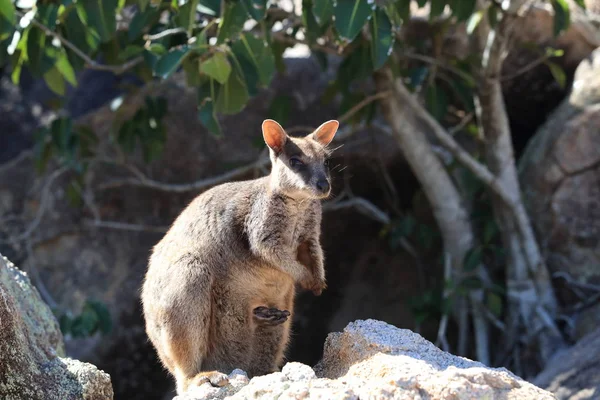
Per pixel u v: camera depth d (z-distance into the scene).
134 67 12.64
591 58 14.00
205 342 7.59
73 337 12.30
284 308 8.14
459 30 14.39
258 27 11.88
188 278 7.45
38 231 15.22
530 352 12.48
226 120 15.11
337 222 15.40
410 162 13.30
